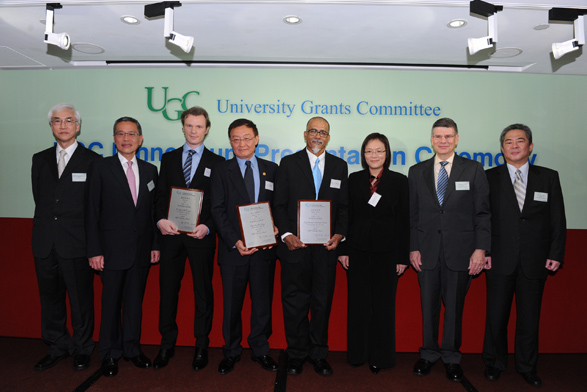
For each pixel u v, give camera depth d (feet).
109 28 9.53
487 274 9.56
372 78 11.79
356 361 9.48
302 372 9.44
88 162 9.76
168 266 9.60
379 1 8.11
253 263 9.34
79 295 9.59
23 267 11.21
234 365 9.72
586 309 10.82
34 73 11.86
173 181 9.54
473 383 9.08
